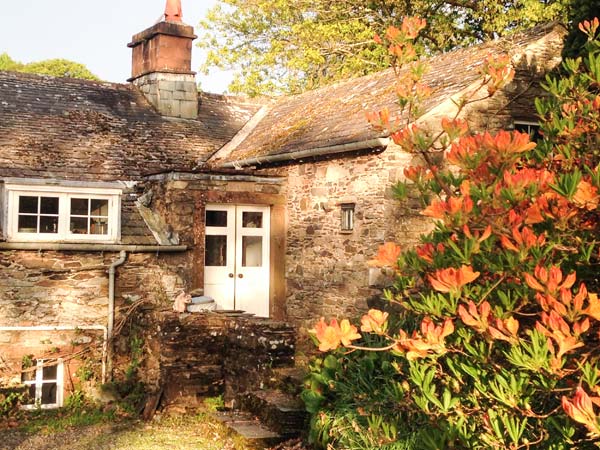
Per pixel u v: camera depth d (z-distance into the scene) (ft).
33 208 42.80
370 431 22.80
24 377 42.60
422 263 15.98
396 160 39.04
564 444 15.57
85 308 43.52
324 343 13.73
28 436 33.65
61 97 54.44
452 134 16.83
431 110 38.60
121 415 38.22
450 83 41.47
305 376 29.84
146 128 54.39
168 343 37.37
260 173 47.19
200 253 45.73
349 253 41.96
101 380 43.34
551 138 17.34
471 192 14.96
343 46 76.64
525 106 41.68
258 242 48.60
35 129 49.80
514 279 14.94
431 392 16.80
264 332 34.09
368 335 28.43
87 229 43.96
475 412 17.22
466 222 14.29
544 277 12.83
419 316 26.84
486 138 15.21
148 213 47.06
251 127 58.18
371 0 75.00
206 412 35.47
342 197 42.68
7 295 41.93
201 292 44.83
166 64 56.95
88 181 43.86
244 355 35.86
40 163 46.50
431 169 16.49
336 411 25.71
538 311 16.29
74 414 39.83
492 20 70.33
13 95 52.60
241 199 46.96
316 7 78.18
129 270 44.60
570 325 13.99
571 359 14.23
